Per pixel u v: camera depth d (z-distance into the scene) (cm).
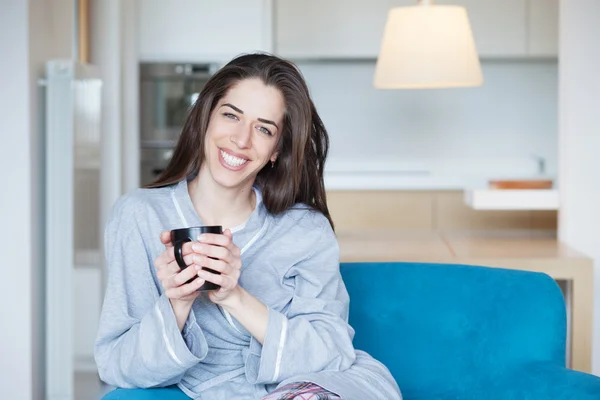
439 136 549
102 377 157
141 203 167
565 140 306
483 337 185
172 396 156
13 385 257
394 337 193
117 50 406
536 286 185
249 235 173
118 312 158
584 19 303
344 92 550
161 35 479
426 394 188
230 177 165
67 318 264
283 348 154
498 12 504
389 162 548
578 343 261
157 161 482
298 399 144
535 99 543
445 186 497
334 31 509
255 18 479
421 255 266
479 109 546
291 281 173
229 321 166
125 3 443
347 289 198
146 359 149
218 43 480
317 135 184
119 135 408
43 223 267
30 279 255
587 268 259
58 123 263
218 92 166
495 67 543
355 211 501
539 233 346
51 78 262
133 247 163
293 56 511
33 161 257
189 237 142
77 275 303
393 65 319
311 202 187
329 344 158
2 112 252
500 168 545
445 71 314
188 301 151
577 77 304
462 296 192
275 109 166
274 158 176
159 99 481
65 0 294
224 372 167
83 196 298
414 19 315
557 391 164
